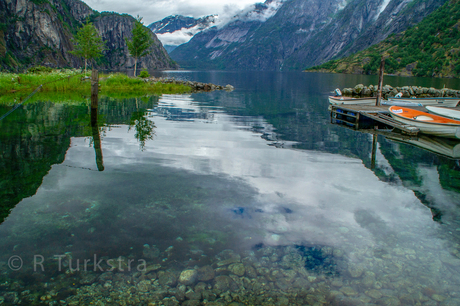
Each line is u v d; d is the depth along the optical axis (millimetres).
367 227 4688
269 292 3268
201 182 6477
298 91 40562
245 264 3730
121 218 4785
